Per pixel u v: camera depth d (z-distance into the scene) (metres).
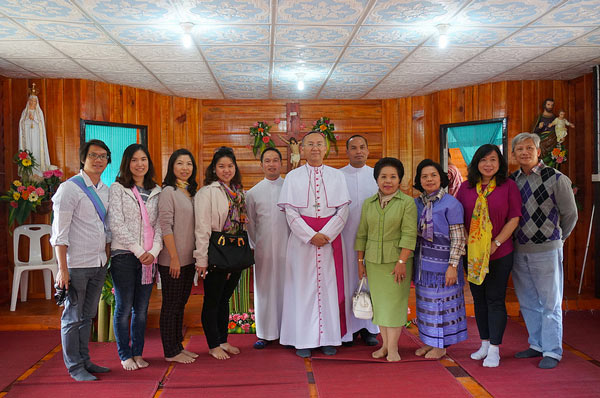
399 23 3.75
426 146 6.54
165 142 6.38
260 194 3.64
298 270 3.35
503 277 3.11
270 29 3.85
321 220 3.32
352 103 6.80
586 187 5.43
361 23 3.74
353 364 3.22
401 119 6.72
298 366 3.21
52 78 5.35
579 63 5.00
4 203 5.21
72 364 2.97
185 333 4.18
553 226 3.14
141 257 2.95
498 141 5.84
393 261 3.18
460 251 3.06
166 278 3.14
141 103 6.03
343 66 5.05
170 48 4.34
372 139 6.82
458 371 3.11
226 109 6.72
